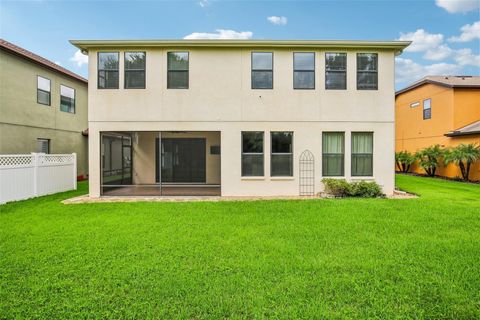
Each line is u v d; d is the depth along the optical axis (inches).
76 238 201.5
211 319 109.3
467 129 564.4
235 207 306.2
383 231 215.5
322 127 390.3
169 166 516.4
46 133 552.7
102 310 115.0
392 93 391.9
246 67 386.6
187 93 384.5
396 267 151.9
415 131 729.6
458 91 598.2
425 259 162.4
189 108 385.4
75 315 111.9
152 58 383.9
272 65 389.1
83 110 661.9
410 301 120.6
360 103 390.9
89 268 151.9
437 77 699.4
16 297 124.3
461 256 166.2
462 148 525.0
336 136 396.2
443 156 583.8
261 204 321.7
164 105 384.2
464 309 115.0
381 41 374.9
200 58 385.1
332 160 396.5
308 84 391.9
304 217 259.9
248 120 387.5
